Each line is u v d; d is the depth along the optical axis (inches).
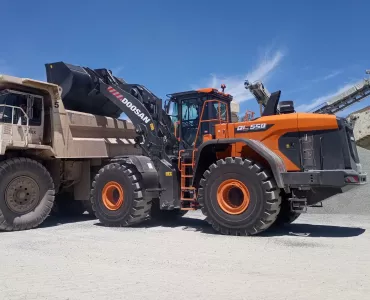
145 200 334.0
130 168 339.6
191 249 228.7
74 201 441.1
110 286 154.7
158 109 371.2
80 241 257.9
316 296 141.4
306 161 287.1
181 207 335.0
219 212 290.5
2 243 253.4
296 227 330.0
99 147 401.4
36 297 141.5
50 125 358.6
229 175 288.8
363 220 375.2
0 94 330.6
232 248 232.1
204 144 306.2
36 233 301.7
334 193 285.6
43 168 345.1
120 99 380.8
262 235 285.1
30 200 333.4
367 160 488.7
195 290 148.9
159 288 151.7
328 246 238.7
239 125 313.1
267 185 276.2
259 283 158.1
